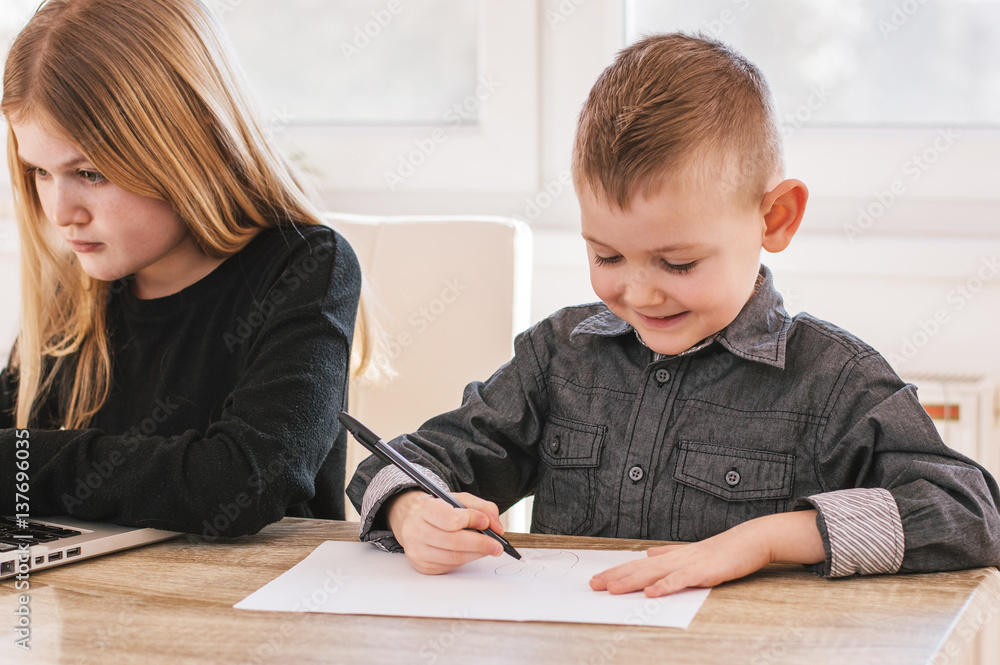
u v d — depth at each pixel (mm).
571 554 727
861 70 1619
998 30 1559
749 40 1650
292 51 1864
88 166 926
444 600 626
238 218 1066
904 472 730
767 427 840
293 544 781
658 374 883
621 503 878
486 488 935
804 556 665
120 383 1104
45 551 705
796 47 1633
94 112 911
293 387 907
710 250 733
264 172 1074
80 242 955
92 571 704
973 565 675
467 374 1230
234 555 749
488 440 924
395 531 741
